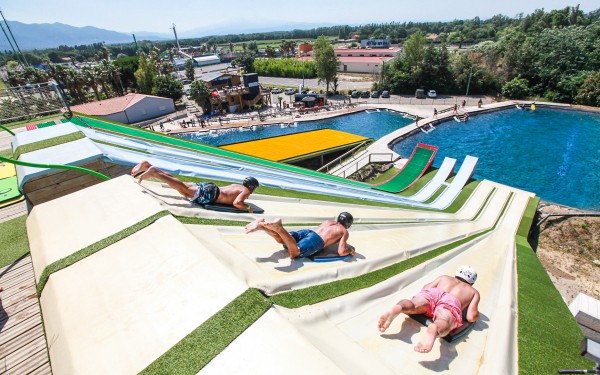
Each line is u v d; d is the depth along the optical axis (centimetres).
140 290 359
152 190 648
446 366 373
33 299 552
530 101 5262
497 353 425
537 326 648
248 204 755
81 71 6219
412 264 657
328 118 5062
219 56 16988
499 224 1650
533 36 6209
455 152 3450
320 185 1359
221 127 4741
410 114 4900
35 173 685
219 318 319
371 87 6994
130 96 5588
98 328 314
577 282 1416
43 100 1659
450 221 1443
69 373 274
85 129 1052
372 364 331
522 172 2897
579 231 1741
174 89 6281
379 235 815
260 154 2819
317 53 6241
